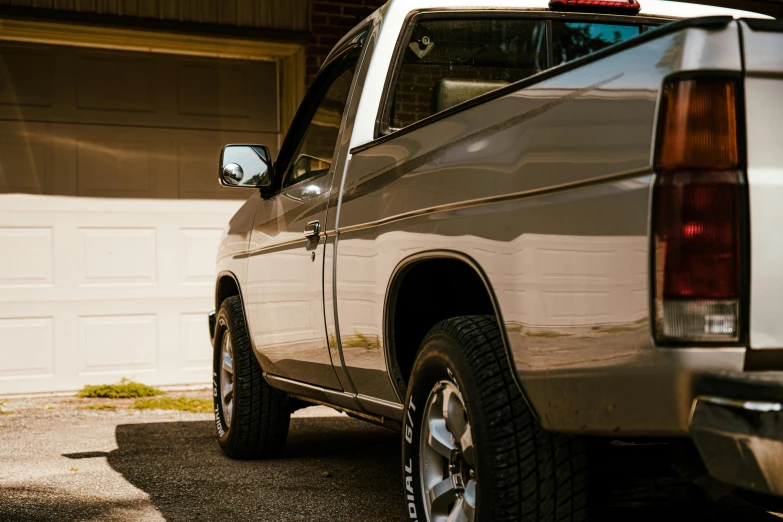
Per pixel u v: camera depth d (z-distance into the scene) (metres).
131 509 3.96
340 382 3.73
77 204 7.73
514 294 2.42
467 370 2.58
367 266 3.27
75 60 7.73
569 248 2.23
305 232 3.84
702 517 3.62
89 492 4.28
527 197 2.39
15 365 7.58
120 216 7.85
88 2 7.60
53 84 7.67
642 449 2.55
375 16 3.86
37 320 7.64
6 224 7.55
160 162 7.96
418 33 3.70
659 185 2.01
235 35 7.91
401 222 3.02
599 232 2.14
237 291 5.40
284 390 4.58
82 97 7.75
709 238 1.98
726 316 1.97
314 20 8.16
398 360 3.32
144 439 5.73
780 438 1.83
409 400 2.98
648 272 2.02
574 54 3.88
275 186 4.61
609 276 2.12
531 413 2.47
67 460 5.06
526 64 3.83
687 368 1.97
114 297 7.84
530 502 2.44
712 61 2.00
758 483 1.86
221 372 5.23
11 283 7.57
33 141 7.62
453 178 2.72
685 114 2.00
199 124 8.07
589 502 2.50
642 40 2.12
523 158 2.41
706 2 7.02
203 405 7.11
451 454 2.79
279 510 3.94
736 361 1.97
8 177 7.56
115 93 7.84
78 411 6.91
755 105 2.00
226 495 4.21
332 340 3.62
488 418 2.48
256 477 4.59
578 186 2.22
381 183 3.21
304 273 3.90
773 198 1.99
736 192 1.98
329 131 4.00
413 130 3.06
